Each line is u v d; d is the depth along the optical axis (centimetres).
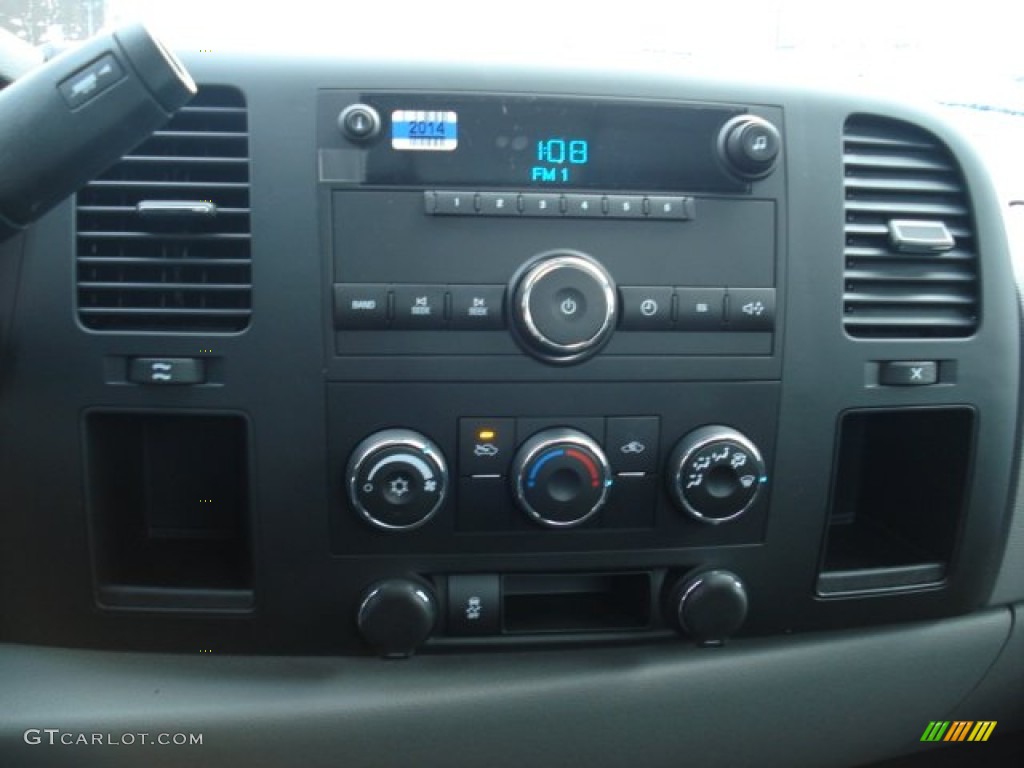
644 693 86
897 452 97
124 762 83
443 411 75
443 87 73
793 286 79
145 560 86
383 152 73
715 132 76
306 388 75
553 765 87
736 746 90
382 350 74
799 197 78
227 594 80
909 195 82
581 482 77
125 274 74
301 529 77
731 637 86
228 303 74
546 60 75
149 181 73
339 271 73
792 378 79
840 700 92
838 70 95
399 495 75
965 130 84
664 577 83
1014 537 93
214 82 72
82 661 83
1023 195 106
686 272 76
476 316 74
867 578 87
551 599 88
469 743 85
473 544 79
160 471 89
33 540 78
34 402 75
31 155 59
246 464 76
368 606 77
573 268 73
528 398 76
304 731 83
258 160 73
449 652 83
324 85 73
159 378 74
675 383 77
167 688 82
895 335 83
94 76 58
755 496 80
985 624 95
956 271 84
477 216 73
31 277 73
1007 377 86
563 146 74
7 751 81
